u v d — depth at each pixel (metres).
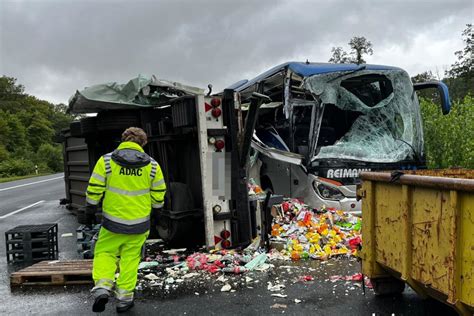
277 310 4.41
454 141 11.35
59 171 60.28
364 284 4.88
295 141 8.45
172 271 5.79
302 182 8.30
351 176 8.16
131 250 4.58
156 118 7.59
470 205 3.15
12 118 69.00
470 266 3.16
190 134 6.78
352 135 8.55
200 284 5.30
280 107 9.09
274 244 6.69
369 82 8.89
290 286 5.13
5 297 5.14
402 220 3.99
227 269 5.66
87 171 10.45
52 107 98.81
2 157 53.06
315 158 8.10
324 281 5.27
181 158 7.29
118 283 4.55
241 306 4.55
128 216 4.48
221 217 6.45
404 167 8.61
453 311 4.28
